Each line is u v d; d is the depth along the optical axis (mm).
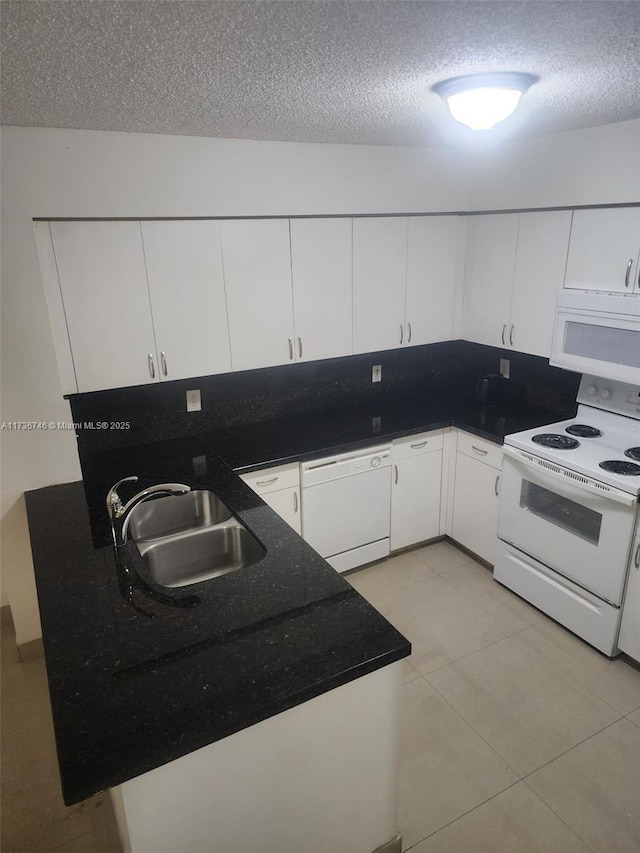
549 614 2930
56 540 2068
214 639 1521
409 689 2516
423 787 2078
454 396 3918
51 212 2344
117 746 1202
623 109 2221
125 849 1408
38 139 2254
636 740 2248
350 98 1896
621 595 2523
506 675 2586
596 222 2682
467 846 1877
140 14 1108
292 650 1474
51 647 1505
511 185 3105
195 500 2492
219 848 1400
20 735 2328
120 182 2449
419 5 1104
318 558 1925
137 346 2652
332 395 3617
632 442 2848
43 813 2016
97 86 1663
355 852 1698
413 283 3365
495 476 3184
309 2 1076
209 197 2656
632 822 1941
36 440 2434
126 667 1423
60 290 2438
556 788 2062
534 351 3139
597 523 2596
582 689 2498
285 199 2848
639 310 2477
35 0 1021
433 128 2500
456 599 3141
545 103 2102
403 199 3191
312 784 1506
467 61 1495
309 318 3072
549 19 1195
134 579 1812
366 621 1591
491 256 3303
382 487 3311
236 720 1262
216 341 2836
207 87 1711
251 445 3041
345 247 3078
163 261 2615
